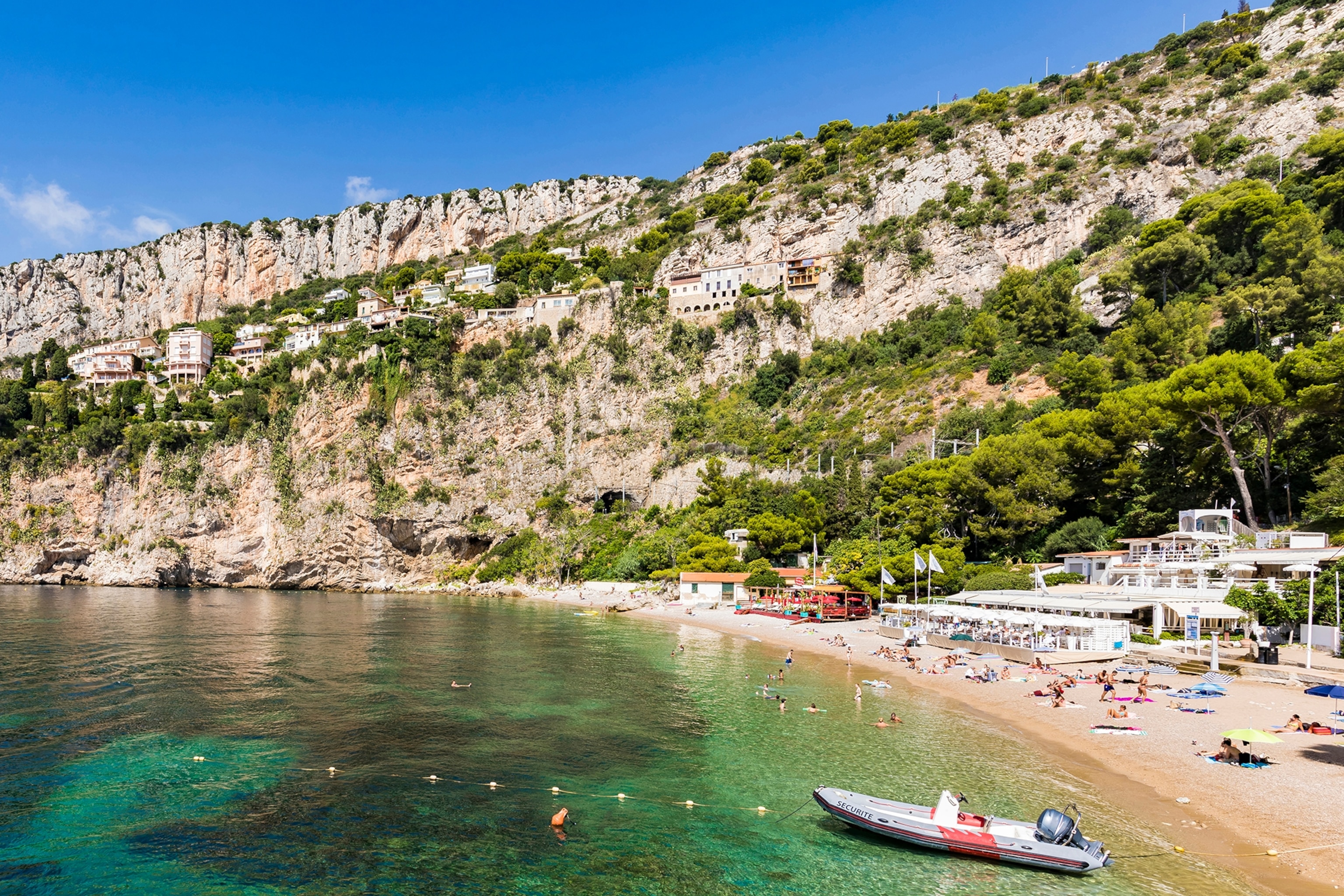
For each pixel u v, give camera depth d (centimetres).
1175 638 5209
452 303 19362
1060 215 14225
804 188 18512
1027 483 7600
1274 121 13488
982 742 3472
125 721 3866
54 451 14775
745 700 4406
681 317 16375
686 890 2147
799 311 15562
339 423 14262
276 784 2972
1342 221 9788
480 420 14688
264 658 5794
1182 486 6875
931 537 8206
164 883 2188
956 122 18288
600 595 11350
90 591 12669
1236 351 8406
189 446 14475
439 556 14162
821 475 11581
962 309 14000
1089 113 15762
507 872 2258
